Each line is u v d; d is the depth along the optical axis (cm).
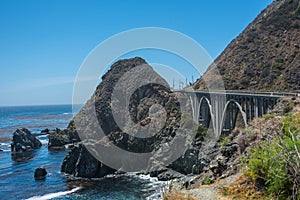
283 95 2628
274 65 4938
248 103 3111
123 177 3162
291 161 714
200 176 1427
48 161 4306
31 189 2834
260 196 768
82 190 2762
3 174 3475
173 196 884
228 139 2144
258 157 867
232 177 946
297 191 687
